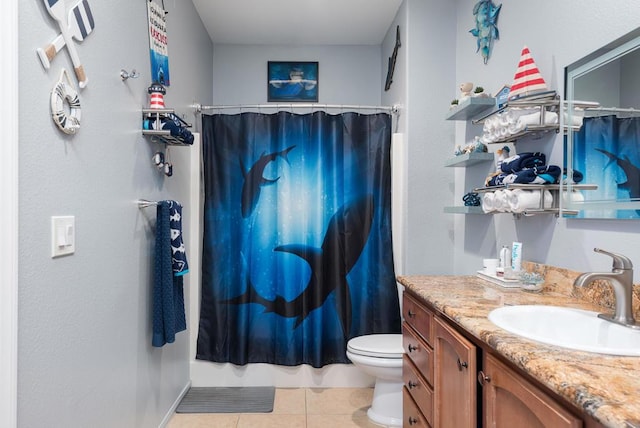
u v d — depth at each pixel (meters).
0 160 0.91
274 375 2.71
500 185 1.69
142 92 1.79
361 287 2.70
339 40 3.32
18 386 0.97
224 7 2.77
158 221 1.80
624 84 1.21
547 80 1.62
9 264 0.92
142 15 1.80
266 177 2.71
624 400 0.63
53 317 1.11
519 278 1.61
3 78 0.91
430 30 2.53
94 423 1.35
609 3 1.28
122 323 1.58
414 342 1.73
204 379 2.69
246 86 3.38
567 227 1.48
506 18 1.95
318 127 2.70
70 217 1.19
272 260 2.71
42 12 1.06
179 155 2.43
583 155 1.38
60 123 1.12
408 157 2.53
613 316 1.13
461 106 2.04
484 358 1.10
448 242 2.55
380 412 2.23
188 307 2.63
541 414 0.81
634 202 1.16
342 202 2.71
